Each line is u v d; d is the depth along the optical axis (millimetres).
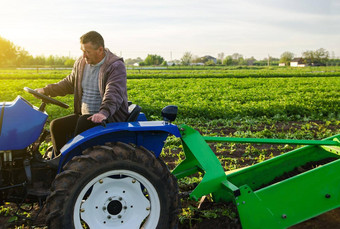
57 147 3551
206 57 162875
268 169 4258
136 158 3088
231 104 13672
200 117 11477
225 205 4000
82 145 3234
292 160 4371
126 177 3189
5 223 3781
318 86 26453
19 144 3111
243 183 4160
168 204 3215
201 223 3748
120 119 3541
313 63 124062
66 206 2906
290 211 3436
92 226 3105
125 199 3201
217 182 3447
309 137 8422
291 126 10039
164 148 7215
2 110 3074
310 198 3506
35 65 111188
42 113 3236
